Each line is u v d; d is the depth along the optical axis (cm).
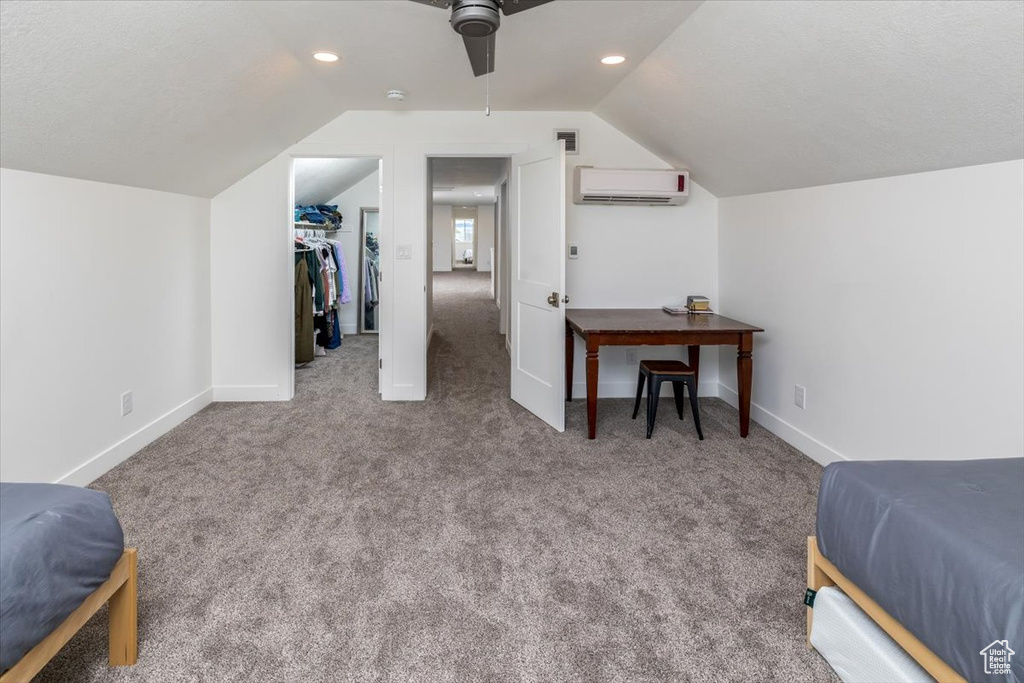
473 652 157
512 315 423
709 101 282
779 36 202
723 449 320
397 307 416
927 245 226
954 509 121
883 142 223
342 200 714
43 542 113
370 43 265
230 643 159
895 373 245
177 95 243
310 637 162
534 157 372
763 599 181
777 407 342
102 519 133
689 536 221
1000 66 154
